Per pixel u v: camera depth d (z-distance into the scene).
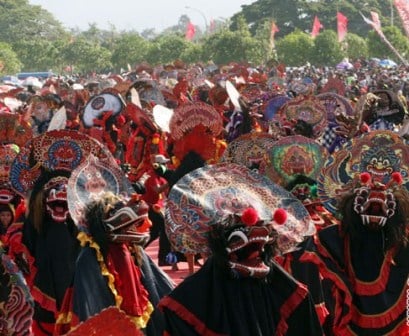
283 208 7.42
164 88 24.86
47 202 9.10
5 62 93.69
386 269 8.66
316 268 9.57
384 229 8.66
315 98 15.80
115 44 109.38
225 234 7.02
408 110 18.31
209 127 13.11
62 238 9.07
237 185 7.42
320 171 9.52
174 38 94.25
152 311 7.64
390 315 8.59
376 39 83.38
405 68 58.66
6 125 12.81
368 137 9.12
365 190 8.63
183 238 7.23
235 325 6.96
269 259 7.15
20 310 6.35
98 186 7.86
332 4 129.38
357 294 8.68
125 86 23.62
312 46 85.62
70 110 20.33
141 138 14.40
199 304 6.99
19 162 9.43
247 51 85.94
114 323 5.45
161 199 13.75
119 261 7.62
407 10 38.66
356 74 53.44
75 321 7.25
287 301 7.14
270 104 19.48
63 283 9.01
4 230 10.39
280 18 126.94
